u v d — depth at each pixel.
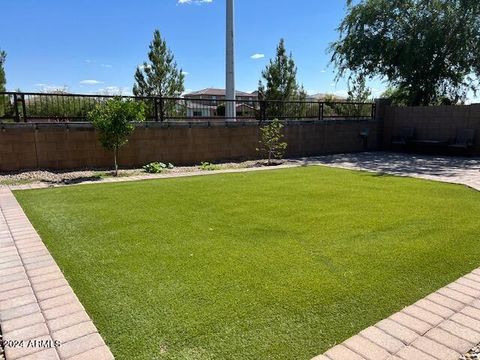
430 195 5.65
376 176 7.54
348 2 14.80
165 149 8.91
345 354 1.88
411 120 13.20
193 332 2.05
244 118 10.88
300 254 3.20
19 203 4.99
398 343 1.98
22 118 7.47
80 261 3.04
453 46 13.27
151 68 16.52
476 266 2.99
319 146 12.29
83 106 8.07
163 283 2.64
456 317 2.24
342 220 4.24
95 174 7.36
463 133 11.69
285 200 5.25
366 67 15.03
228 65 13.54
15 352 1.86
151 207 4.80
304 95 18.81
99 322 2.15
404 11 13.84
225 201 5.17
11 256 3.14
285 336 2.03
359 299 2.44
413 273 2.84
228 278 2.72
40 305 2.33
